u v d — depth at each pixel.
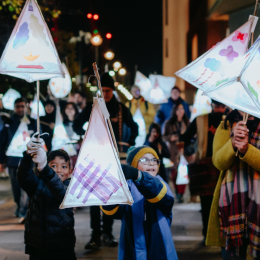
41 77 3.20
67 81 10.03
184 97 23.97
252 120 3.59
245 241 3.54
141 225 3.20
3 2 11.29
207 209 5.65
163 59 30.09
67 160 3.80
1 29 12.11
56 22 16.12
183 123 9.34
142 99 11.67
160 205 3.12
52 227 3.46
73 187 2.79
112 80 6.14
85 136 2.84
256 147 3.46
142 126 10.37
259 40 2.96
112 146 2.83
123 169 2.96
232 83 3.01
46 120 8.31
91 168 2.81
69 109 9.29
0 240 6.11
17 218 7.51
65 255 3.55
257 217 3.37
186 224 6.90
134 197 3.27
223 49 3.41
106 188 2.80
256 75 3.07
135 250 3.15
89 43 15.95
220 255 5.38
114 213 3.23
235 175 3.54
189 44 24.23
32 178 3.48
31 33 3.13
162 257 3.14
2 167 8.10
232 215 3.47
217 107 5.67
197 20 20.27
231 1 10.52
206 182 5.37
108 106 6.09
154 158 3.41
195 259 5.24
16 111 7.48
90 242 5.69
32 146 3.15
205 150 5.62
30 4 3.13
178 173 8.66
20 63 3.11
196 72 3.42
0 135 7.37
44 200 3.47
